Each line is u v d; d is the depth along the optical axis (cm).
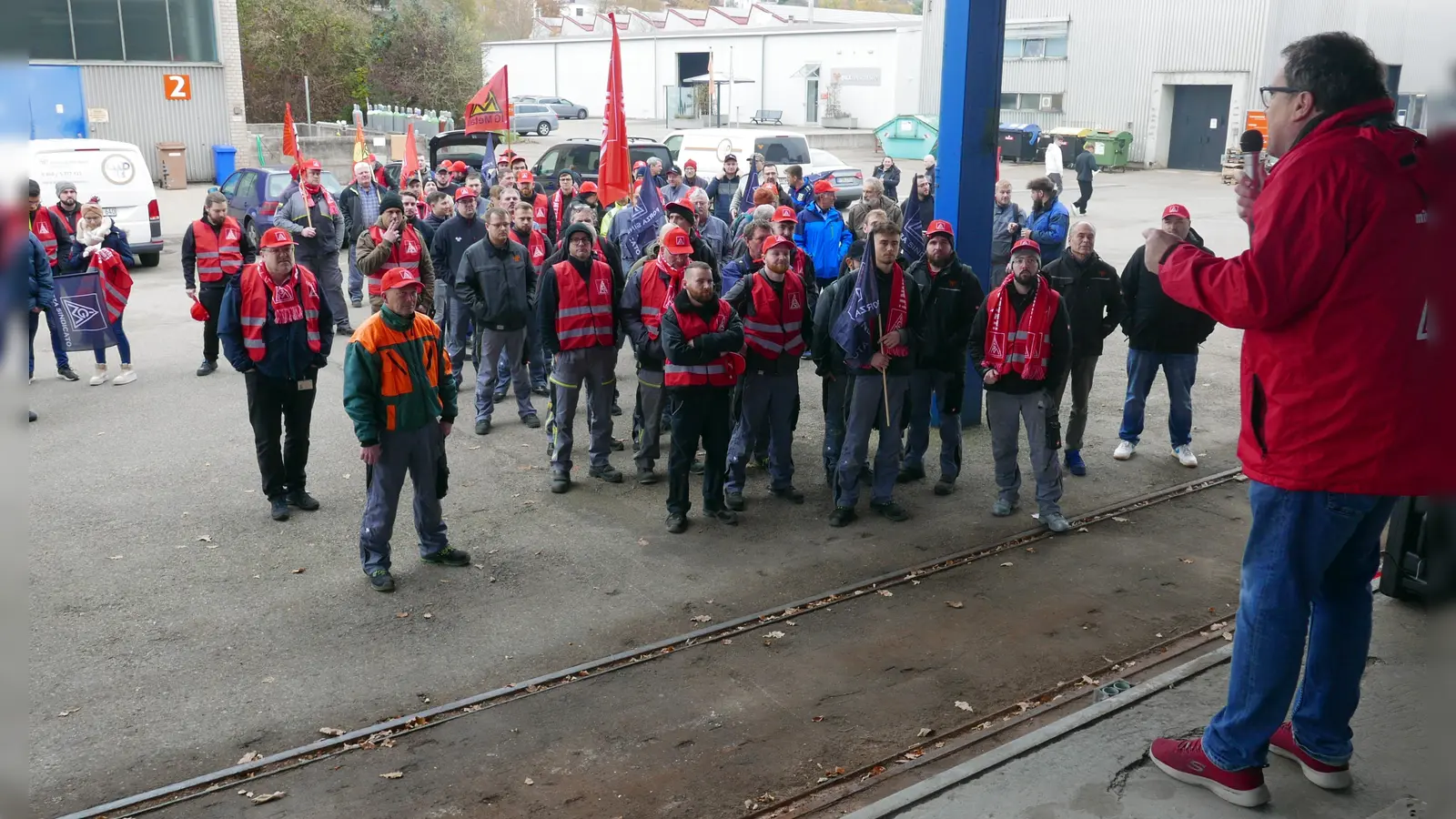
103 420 1005
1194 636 597
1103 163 3822
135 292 1648
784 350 788
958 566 694
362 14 4506
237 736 496
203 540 731
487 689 541
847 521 770
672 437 744
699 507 805
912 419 849
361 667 561
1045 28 4209
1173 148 3991
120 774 465
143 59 3009
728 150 2478
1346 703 337
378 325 637
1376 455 295
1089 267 840
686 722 511
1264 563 320
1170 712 394
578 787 459
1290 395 303
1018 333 740
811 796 452
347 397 631
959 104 934
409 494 827
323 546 725
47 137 1761
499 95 1733
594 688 542
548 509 800
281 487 771
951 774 359
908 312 760
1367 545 326
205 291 1148
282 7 4159
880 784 459
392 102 4459
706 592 655
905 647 585
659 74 6231
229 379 1156
